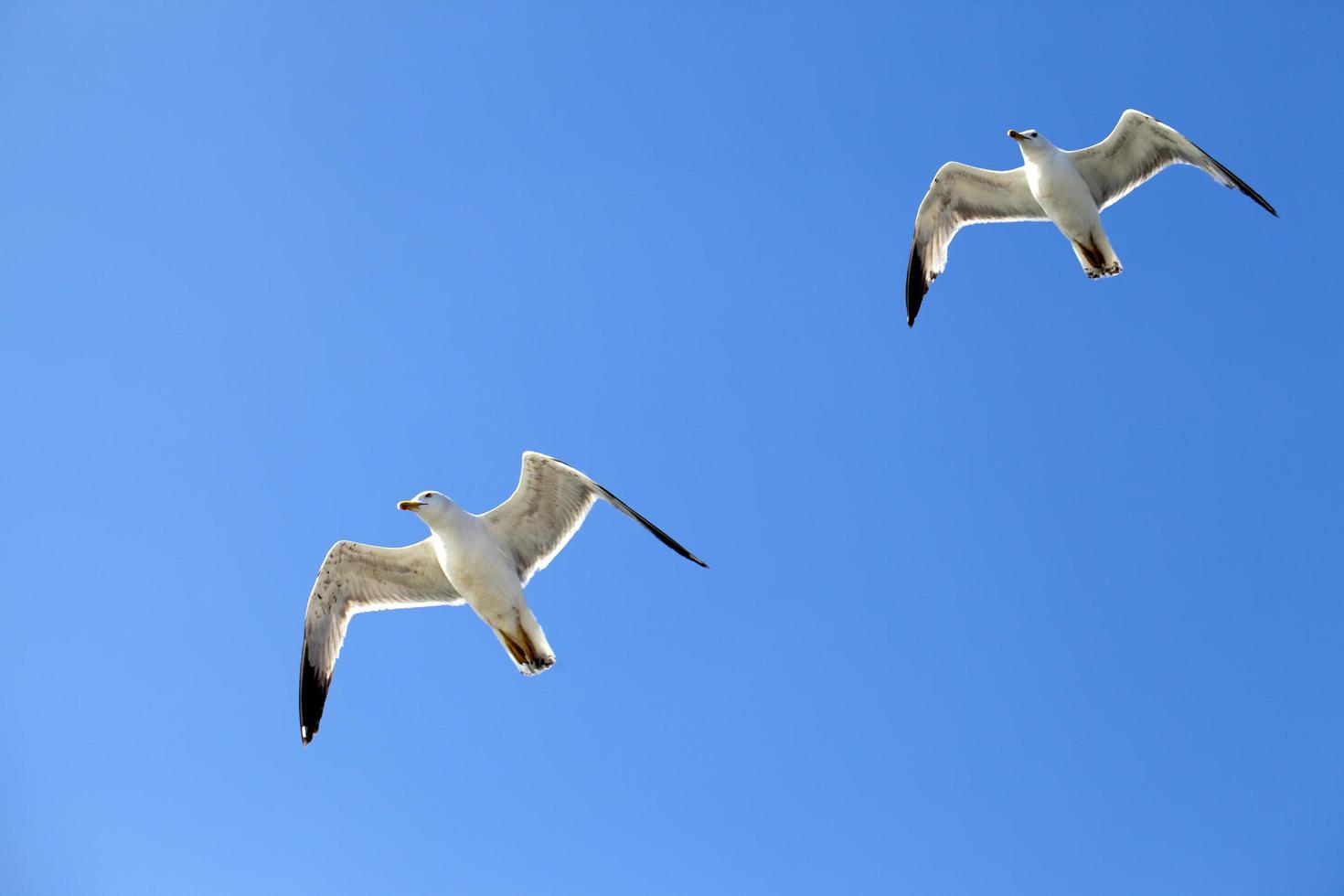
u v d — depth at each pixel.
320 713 14.06
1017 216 18.16
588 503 13.46
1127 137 17.14
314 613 14.22
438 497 13.22
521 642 13.52
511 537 13.64
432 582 14.13
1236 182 16.34
